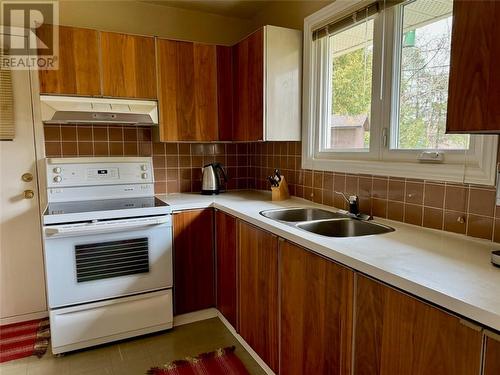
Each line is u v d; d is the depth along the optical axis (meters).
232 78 2.65
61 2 2.42
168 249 2.25
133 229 2.12
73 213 1.98
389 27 1.76
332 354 1.32
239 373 1.89
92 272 2.05
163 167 2.80
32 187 2.39
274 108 2.29
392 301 1.04
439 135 1.56
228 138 2.69
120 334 2.15
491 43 0.95
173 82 2.46
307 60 2.30
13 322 2.41
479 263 1.12
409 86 1.70
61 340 2.00
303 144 2.39
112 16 2.58
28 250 2.41
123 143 2.66
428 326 0.94
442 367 0.91
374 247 1.30
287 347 1.63
